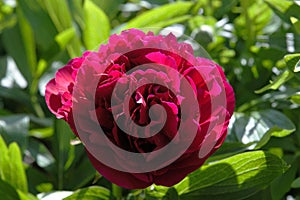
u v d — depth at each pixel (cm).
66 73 58
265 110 68
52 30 85
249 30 77
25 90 89
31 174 75
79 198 62
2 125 76
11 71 91
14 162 66
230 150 64
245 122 66
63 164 74
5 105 90
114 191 63
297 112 73
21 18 86
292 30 76
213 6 80
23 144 76
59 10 82
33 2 85
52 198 64
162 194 61
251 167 59
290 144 71
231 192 61
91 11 75
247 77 76
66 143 74
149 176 54
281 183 69
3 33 88
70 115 54
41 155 78
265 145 70
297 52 72
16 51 87
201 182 61
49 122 81
